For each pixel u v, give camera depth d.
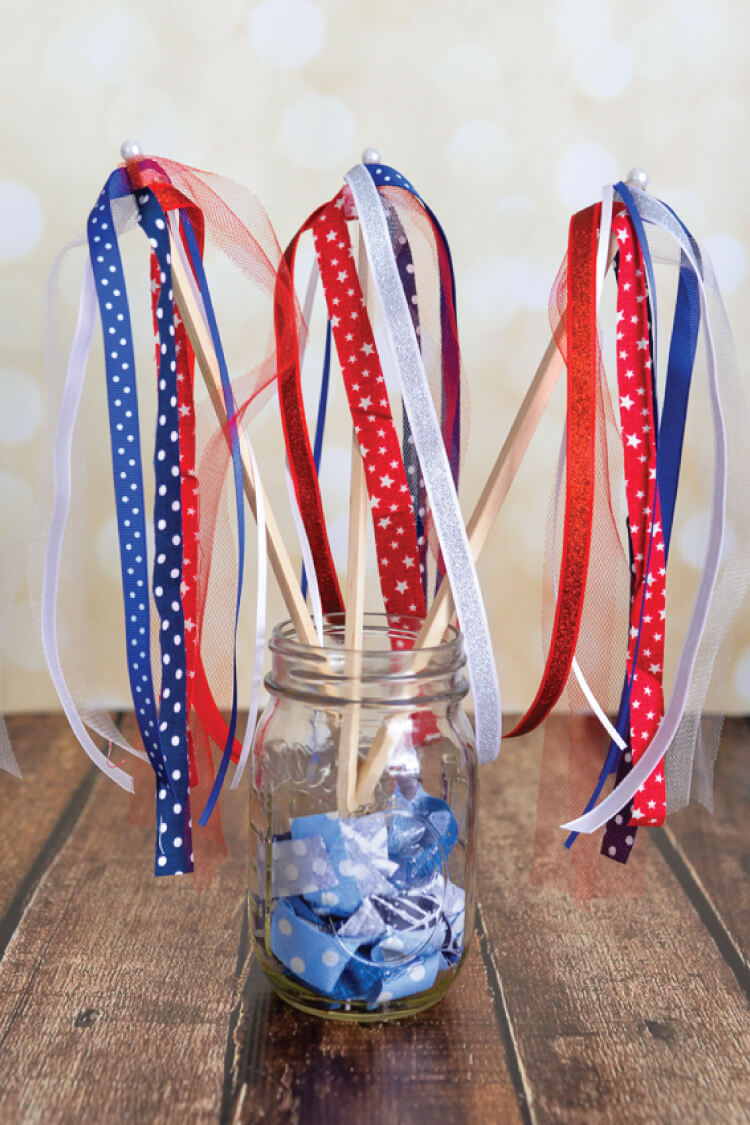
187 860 0.45
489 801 0.66
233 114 0.76
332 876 0.41
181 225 0.44
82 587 0.50
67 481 0.44
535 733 0.78
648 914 0.52
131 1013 0.43
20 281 0.77
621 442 0.49
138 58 0.75
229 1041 0.42
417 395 0.42
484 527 0.44
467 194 0.77
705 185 0.78
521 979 0.46
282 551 0.45
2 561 0.79
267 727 0.44
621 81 0.76
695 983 0.46
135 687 0.44
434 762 0.43
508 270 0.78
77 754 0.73
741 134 0.77
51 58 0.74
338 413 0.78
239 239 0.47
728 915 0.52
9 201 0.76
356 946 0.42
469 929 0.45
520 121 0.77
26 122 0.75
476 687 0.44
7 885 0.54
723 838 0.61
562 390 0.79
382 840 0.42
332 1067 0.40
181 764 0.45
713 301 0.47
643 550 0.46
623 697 0.47
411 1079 0.39
